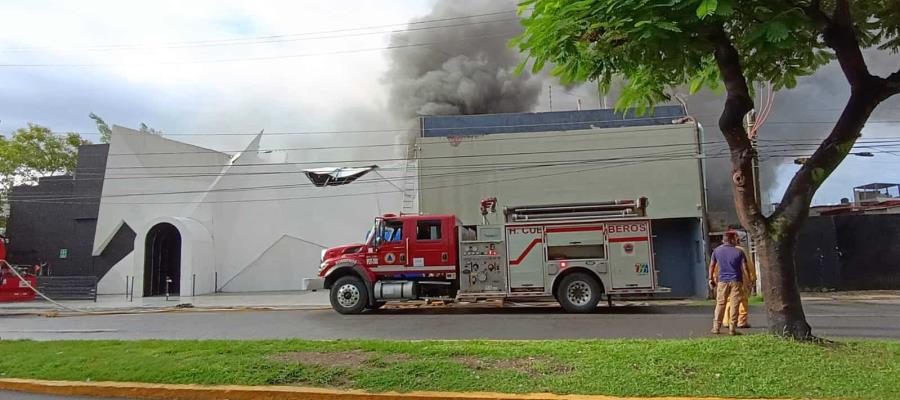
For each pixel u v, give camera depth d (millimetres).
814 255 22828
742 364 6258
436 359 7074
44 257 35500
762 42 5926
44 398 6480
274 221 33906
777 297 7355
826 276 22656
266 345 8352
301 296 27156
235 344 8547
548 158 24109
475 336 10688
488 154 24406
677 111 26172
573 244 14938
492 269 15172
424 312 15688
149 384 6473
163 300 25641
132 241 34500
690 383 5762
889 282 22594
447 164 24500
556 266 14906
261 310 18703
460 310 16156
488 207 21625
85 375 6867
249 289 33156
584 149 24000
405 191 31578
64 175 39031
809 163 7262
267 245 33656
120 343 9039
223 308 19719
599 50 6645
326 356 7387
